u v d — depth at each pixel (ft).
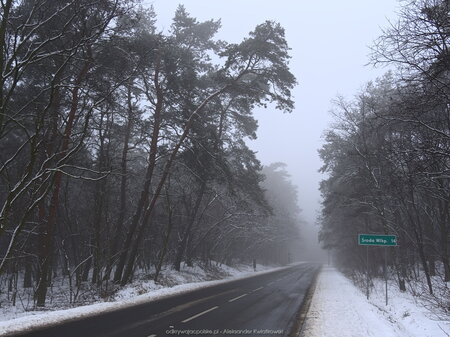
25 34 51.34
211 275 118.21
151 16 83.76
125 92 83.51
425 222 88.12
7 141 86.48
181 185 106.52
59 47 53.52
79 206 105.50
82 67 56.65
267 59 79.71
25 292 79.25
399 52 31.91
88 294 67.56
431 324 38.32
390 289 79.36
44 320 39.34
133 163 119.24
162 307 51.08
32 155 42.45
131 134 92.43
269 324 39.40
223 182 94.84
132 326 36.91
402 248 86.58
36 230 76.02
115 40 56.03
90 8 50.16
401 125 50.21
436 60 30.58
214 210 140.46
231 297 65.00
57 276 109.50
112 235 85.15
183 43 90.27
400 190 63.05
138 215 79.66
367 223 116.16
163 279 87.56
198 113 84.53
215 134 87.25
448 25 28.71
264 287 88.33
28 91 63.98
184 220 124.47
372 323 38.83
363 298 67.56
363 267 130.11
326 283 106.93
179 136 86.94
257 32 78.79
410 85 32.86
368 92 90.43
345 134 96.27
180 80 77.77
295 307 53.26
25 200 70.54
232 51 77.66
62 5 49.70
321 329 35.70
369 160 80.84
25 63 42.42
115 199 100.73
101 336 32.19
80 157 80.69
